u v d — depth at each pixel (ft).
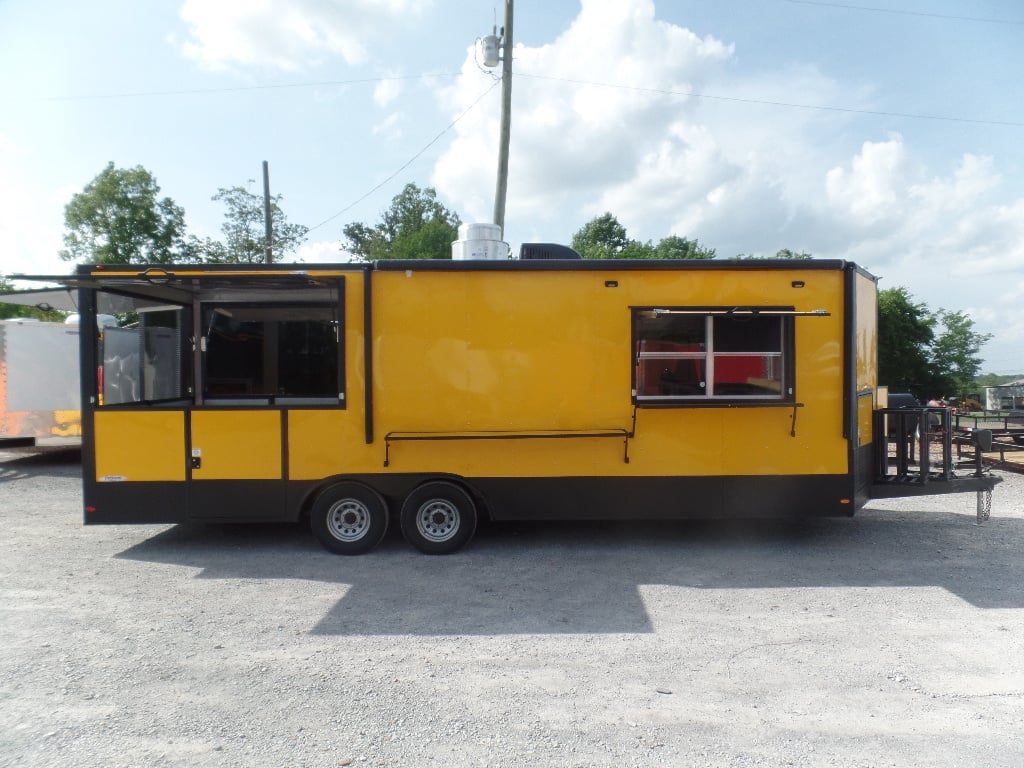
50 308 39.47
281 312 20.94
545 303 20.62
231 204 103.14
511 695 11.80
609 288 20.61
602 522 24.61
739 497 20.67
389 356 20.53
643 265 20.56
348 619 15.48
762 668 12.85
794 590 17.37
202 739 10.36
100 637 14.43
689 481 20.65
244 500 20.66
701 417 20.62
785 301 20.63
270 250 83.15
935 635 14.40
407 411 20.62
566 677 12.51
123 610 16.08
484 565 19.58
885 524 24.49
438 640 14.28
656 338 20.67
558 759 9.83
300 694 11.85
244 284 20.36
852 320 20.56
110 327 21.72
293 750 10.07
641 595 17.02
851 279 20.54
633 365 20.54
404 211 191.31
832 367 20.62
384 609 16.12
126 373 22.49
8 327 37.60
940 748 10.09
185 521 20.63
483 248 24.56
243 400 20.94
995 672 12.64
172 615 15.75
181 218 103.45
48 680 12.37
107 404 21.29
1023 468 35.94
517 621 15.33
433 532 20.76
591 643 14.08
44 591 17.43
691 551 20.95
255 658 13.37
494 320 20.57
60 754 9.93
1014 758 9.83
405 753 9.99
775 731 10.59
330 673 12.69
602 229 185.98
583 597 16.90
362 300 20.54
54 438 38.88
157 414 20.63
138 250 99.30
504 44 46.32
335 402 20.62
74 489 32.19
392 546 21.61
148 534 23.32
